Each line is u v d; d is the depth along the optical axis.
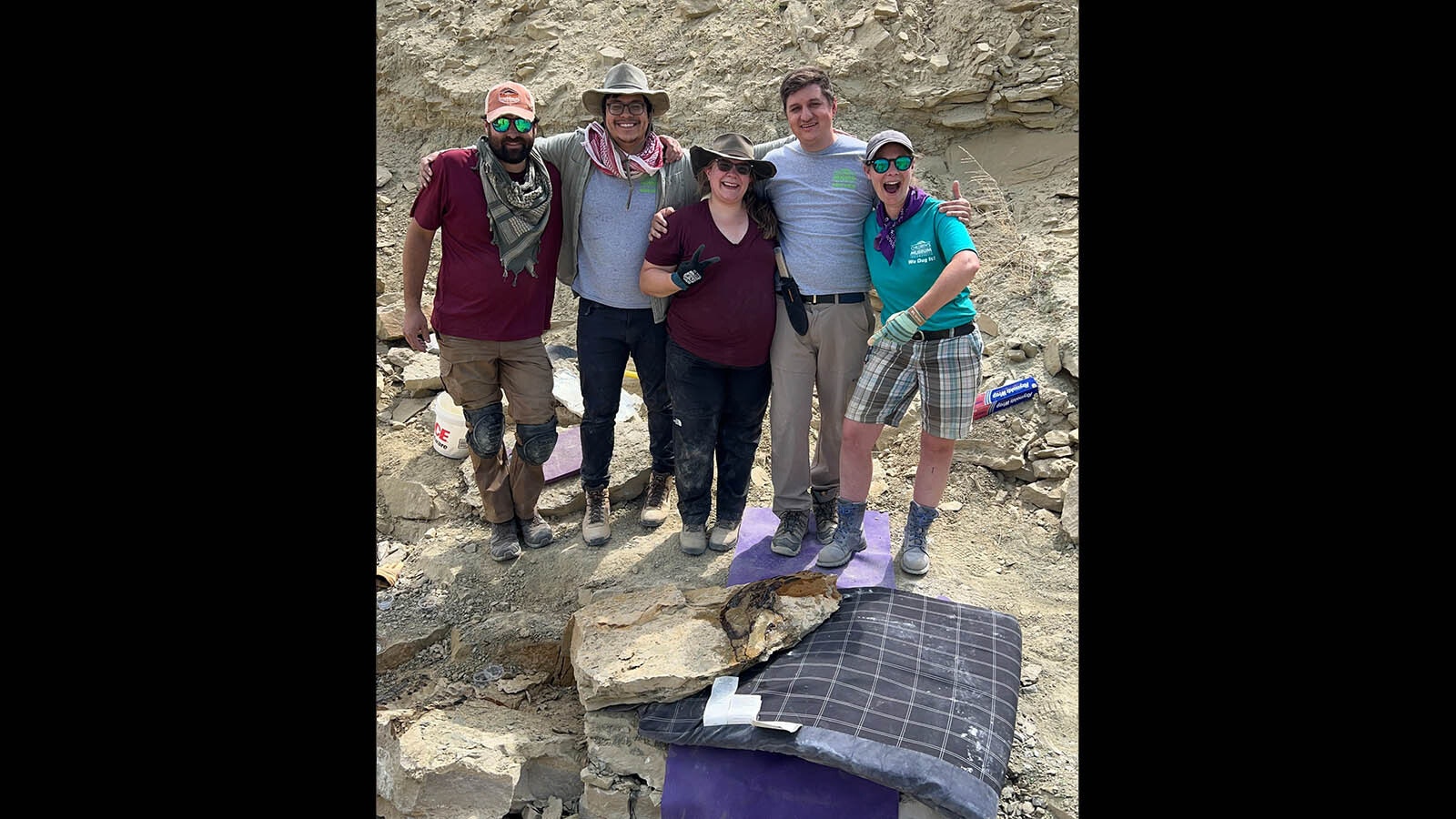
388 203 6.48
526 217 3.80
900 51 6.02
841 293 3.81
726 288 3.76
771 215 3.82
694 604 3.81
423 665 3.98
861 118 6.03
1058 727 3.54
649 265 3.83
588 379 4.19
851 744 3.11
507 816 3.47
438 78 6.73
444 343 4.00
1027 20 5.84
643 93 3.73
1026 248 5.41
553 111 6.40
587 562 4.33
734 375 4.00
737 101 6.12
